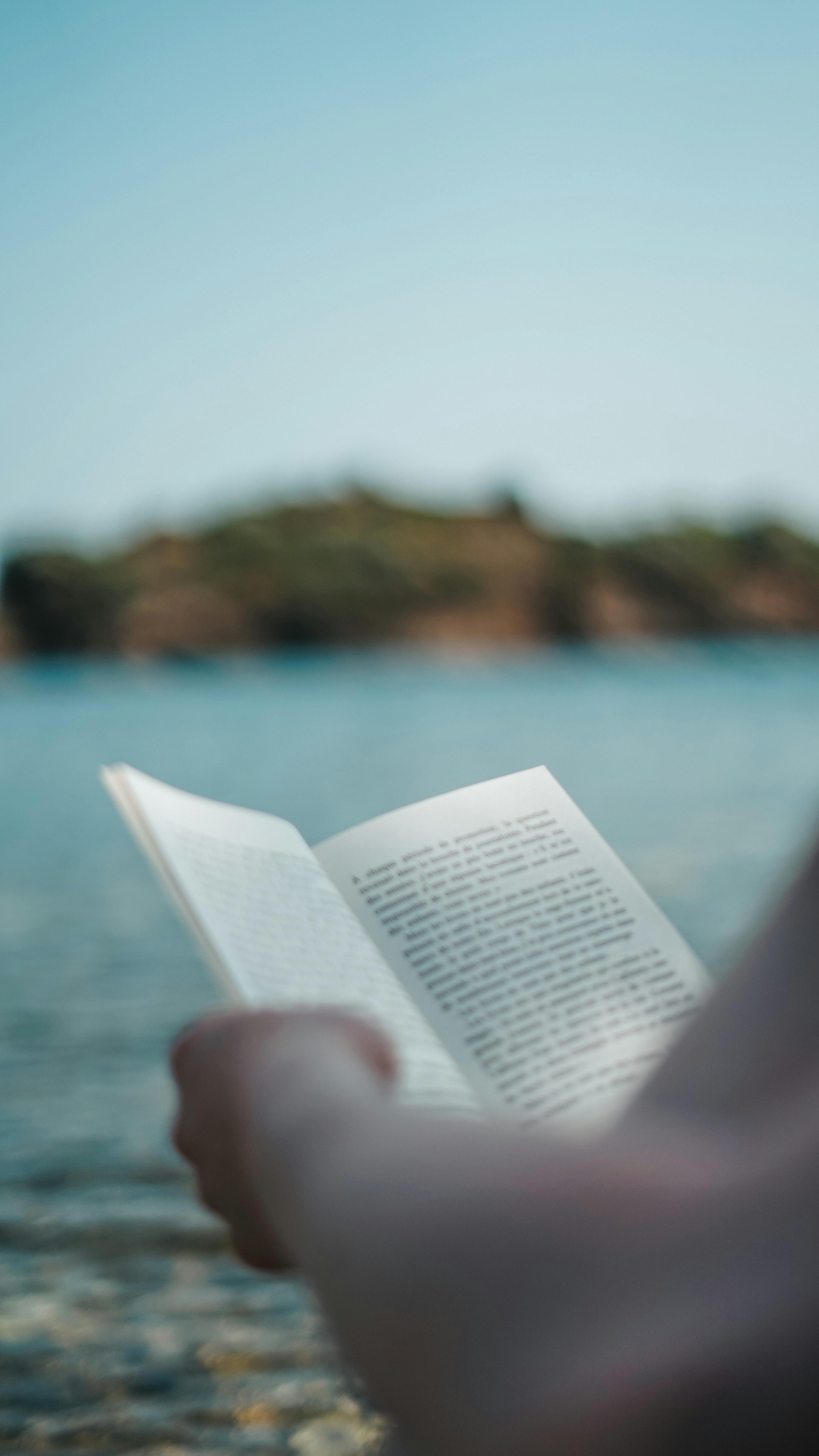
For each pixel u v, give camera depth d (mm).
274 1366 4055
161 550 196250
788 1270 257
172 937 13359
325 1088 385
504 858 1080
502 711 81062
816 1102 291
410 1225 302
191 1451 3580
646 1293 263
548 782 1180
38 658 174125
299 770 39000
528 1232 283
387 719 74438
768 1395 243
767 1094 319
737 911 13281
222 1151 413
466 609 193625
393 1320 290
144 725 73375
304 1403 3809
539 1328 267
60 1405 3850
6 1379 4020
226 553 196125
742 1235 265
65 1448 3604
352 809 27547
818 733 56062
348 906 1039
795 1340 247
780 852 18484
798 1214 262
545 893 1041
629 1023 917
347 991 894
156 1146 6336
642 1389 248
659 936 1003
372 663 188000
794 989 332
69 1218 5371
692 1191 278
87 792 35688
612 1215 276
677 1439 244
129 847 22922
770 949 348
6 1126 6684
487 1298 277
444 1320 280
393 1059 444
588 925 1009
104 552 184625
